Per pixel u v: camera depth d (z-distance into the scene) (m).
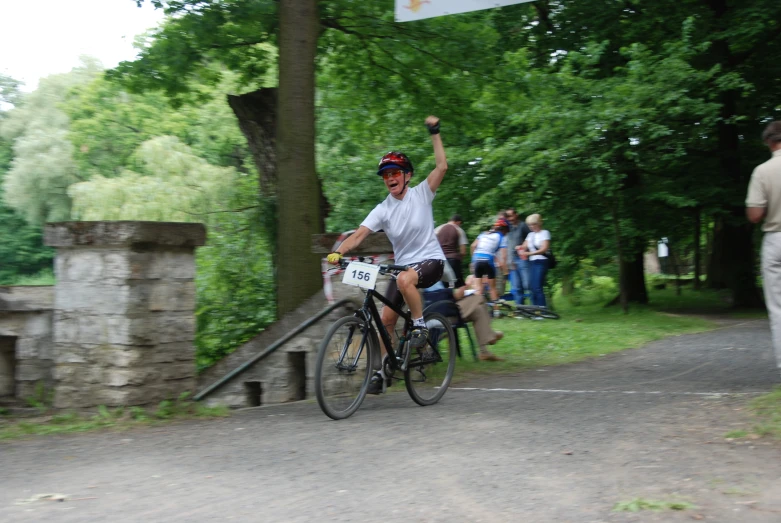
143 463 4.58
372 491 3.90
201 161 18.61
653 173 19.17
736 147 19.81
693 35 18.69
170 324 6.50
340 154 21.30
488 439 4.94
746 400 5.86
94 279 6.32
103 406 6.23
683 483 3.86
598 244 19.61
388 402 6.66
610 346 10.70
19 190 45.41
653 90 16.23
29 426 5.84
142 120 35.84
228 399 7.75
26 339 6.74
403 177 6.17
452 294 8.95
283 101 8.38
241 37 11.12
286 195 8.32
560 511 3.52
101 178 19.30
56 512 3.66
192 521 3.51
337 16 11.12
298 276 8.25
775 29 19.00
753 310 18.94
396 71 12.27
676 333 12.77
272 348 7.66
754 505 3.51
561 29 19.94
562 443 4.76
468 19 11.84
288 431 5.43
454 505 3.65
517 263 15.89
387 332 6.22
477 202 18.81
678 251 29.17
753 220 5.66
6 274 48.94
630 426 5.17
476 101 12.76
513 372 8.58
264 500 3.79
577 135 16.53
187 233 6.54
